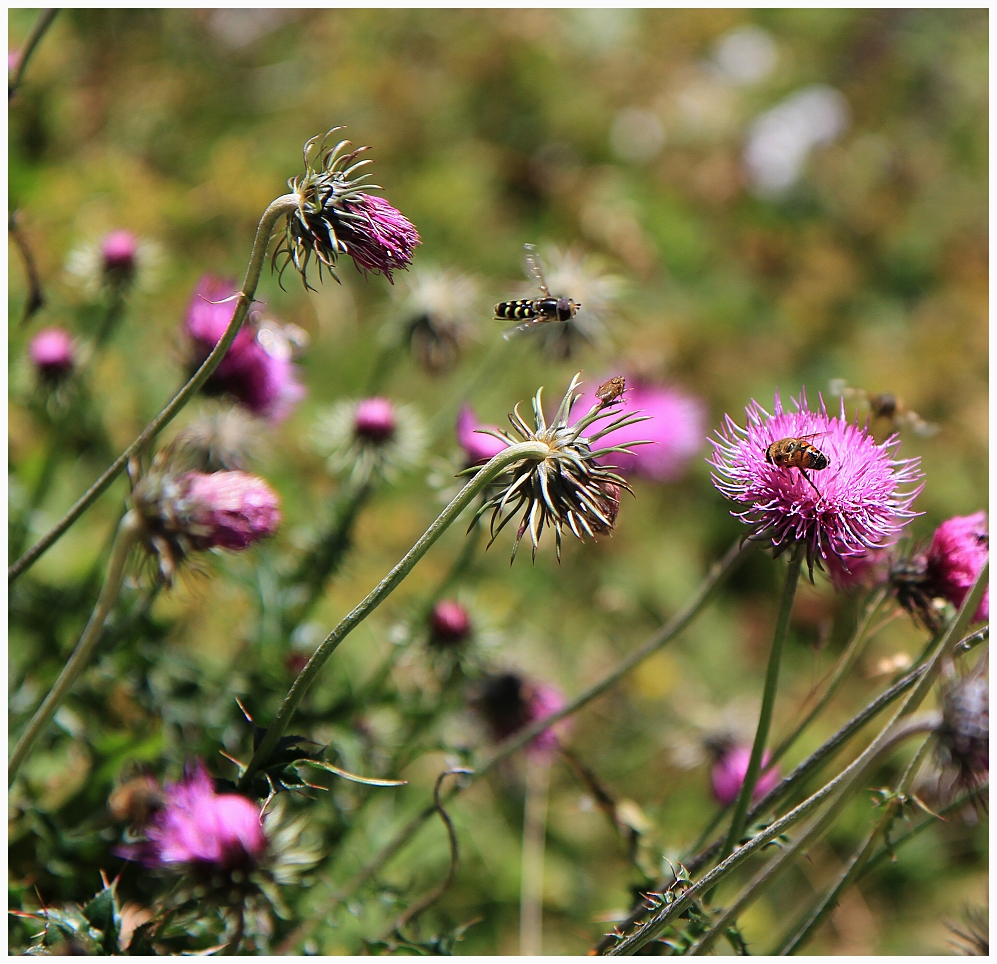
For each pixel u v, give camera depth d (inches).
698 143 65.8
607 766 38.8
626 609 44.7
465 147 58.6
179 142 51.6
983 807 26.7
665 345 54.1
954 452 53.3
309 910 30.7
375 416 32.1
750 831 27.4
